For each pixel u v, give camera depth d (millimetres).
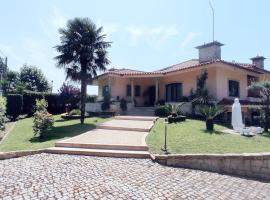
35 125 13195
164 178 7871
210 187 7371
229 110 20188
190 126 15625
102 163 9203
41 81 46531
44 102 14586
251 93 24578
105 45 19094
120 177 7742
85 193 6430
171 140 11914
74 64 18828
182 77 24234
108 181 7355
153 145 11070
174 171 8672
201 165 9219
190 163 9266
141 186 7074
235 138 12531
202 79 21047
